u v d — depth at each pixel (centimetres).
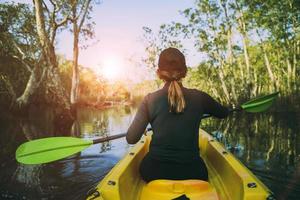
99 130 1406
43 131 1365
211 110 301
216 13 3409
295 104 2458
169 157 278
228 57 3591
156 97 286
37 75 2233
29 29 2553
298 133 1109
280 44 3177
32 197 476
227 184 320
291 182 515
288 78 2864
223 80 3322
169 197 275
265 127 1311
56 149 320
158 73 294
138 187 323
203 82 4353
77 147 328
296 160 668
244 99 3067
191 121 279
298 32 3034
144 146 452
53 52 2092
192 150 280
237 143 900
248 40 3362
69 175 578
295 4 2861
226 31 3412
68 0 2333
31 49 2572
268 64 3067
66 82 5128
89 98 7644
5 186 525
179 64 284
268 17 2989
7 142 1022
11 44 2645
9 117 2158
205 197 274
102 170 610
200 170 285
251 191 258
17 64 2917
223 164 352
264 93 3681
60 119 1789
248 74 3031
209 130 1210
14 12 2556
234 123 1489
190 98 283
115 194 261
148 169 291
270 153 751
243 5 3039
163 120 279
